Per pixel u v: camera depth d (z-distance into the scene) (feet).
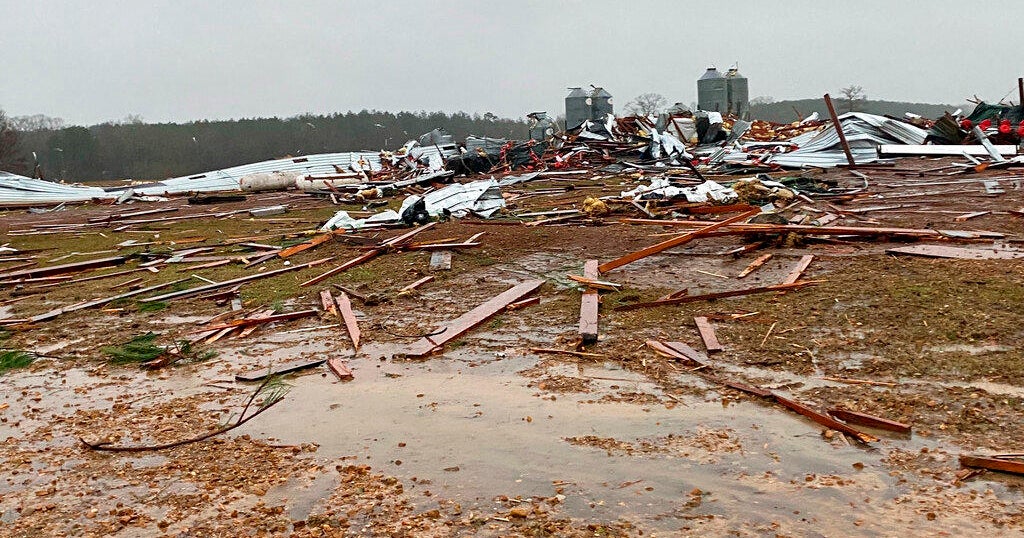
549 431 20.01
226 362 27.91
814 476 16.75
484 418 21.16
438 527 15.67
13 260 55.77
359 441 20.20
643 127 127.13
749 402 20.97
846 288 30.45
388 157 135.44
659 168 102.89
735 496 16.14
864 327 25.95
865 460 17.29
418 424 21.06
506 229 52.80
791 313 28.12
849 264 34.73
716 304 30.01
